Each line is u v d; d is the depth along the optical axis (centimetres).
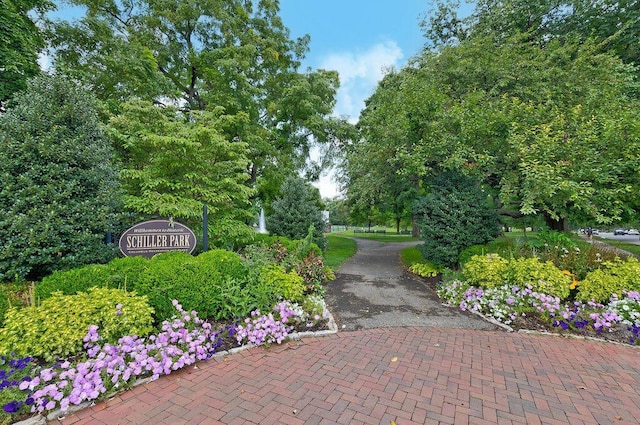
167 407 234
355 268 879
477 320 439
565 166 559
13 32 647
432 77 885
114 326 302
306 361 312
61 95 417
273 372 289
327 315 436
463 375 284
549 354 330
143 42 1169
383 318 448
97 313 307
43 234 362
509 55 784
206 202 667
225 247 675
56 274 347
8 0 651
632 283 431
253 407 234
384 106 918
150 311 330
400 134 773
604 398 248
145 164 647
